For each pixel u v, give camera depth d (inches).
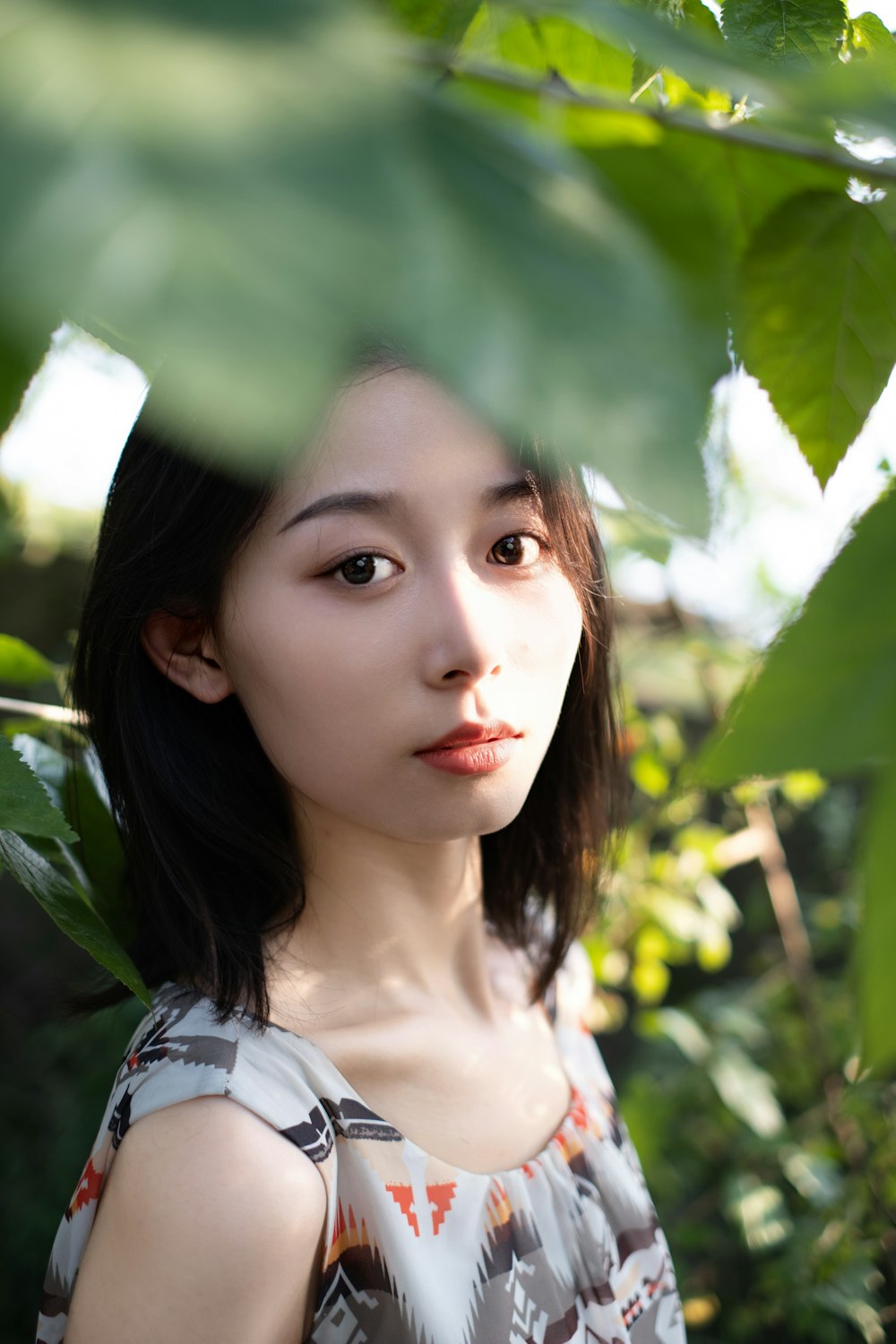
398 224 5.2
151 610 25.5
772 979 81.0
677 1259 77.5
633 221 8.3
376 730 23.0
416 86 6.2
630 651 66.3
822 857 89.0
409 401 21.5
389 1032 28.2
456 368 5.1
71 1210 26.2
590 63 15.0
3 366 4.8
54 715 32.1
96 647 27.9
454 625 22.3
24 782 17.9
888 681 7.2
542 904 37.6
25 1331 77.4
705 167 10.2
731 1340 76.2
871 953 7.1
